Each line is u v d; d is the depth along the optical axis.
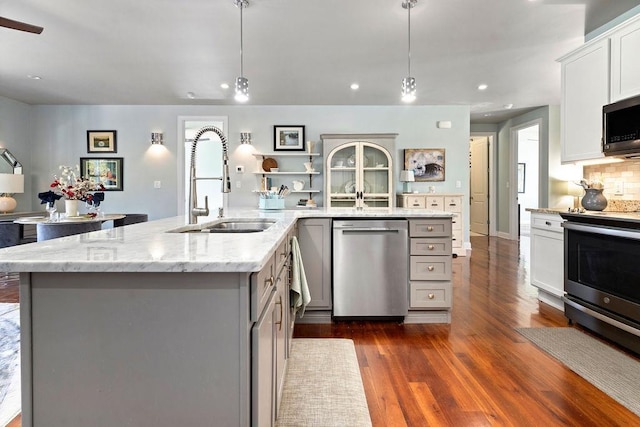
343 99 5.66
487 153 8.25
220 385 1.03
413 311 2.93
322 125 6.07
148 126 6.02
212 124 6.11
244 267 0.98
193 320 1.02
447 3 2.84
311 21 3.11
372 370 2.12
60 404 1.03
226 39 3.46
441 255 2.89
